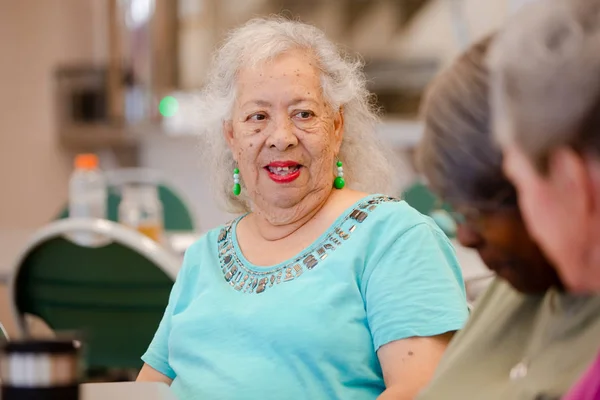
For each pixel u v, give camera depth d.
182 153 6.19
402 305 1.73
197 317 1.89
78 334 1.14
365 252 1.81
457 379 1.17
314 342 1.75
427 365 1.68
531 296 1.15
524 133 0.95
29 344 1.07
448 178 1.05
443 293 1.73
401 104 6.30
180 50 6.25
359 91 2.02
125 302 2.66
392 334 1.72
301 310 1.78
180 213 4.35
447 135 1.04
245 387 1.76
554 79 0.92
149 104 6.11
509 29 0.99
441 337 1.71
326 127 1.92
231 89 1.98
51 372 1.06
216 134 2.08
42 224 5.91
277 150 1.89
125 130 6.02
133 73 6.11
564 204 0.96
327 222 1.90
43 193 5.91
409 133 5.94
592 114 0.91
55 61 5.92
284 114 1.90
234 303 1.87
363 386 1.77
